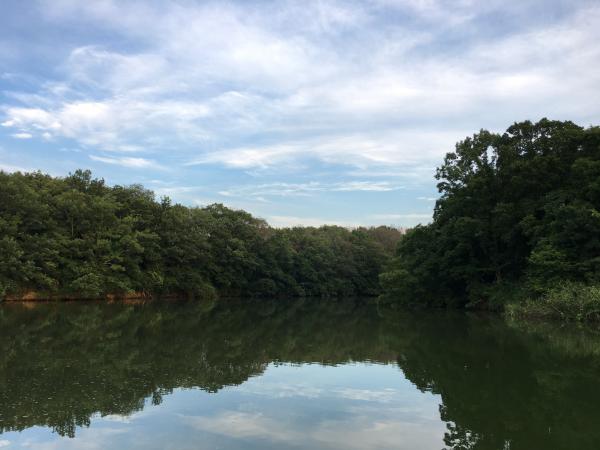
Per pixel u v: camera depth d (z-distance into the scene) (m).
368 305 67.62
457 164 49.19
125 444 9.98
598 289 31.41
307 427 11.29
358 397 14.12
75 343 23.30
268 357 21.12
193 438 10.39
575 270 35.25
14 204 46.56
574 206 34.84
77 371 16.97
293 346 24.72
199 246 69.00
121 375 16.55
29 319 32.72
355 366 19.11
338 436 10.71
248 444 10.09
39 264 47.22
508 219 41.97
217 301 67.75
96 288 49.22
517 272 45.56
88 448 9.76
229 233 77.38
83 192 56.78
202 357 20.67
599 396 14.26
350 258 102.56
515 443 10.42
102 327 29.94
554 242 36.34
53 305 45.31
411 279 51.03
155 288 62.12
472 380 16.42
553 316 34.47
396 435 10.85
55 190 53.56
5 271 44.38
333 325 36.25
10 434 10.55
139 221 60.06
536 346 23.59
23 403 12.90
